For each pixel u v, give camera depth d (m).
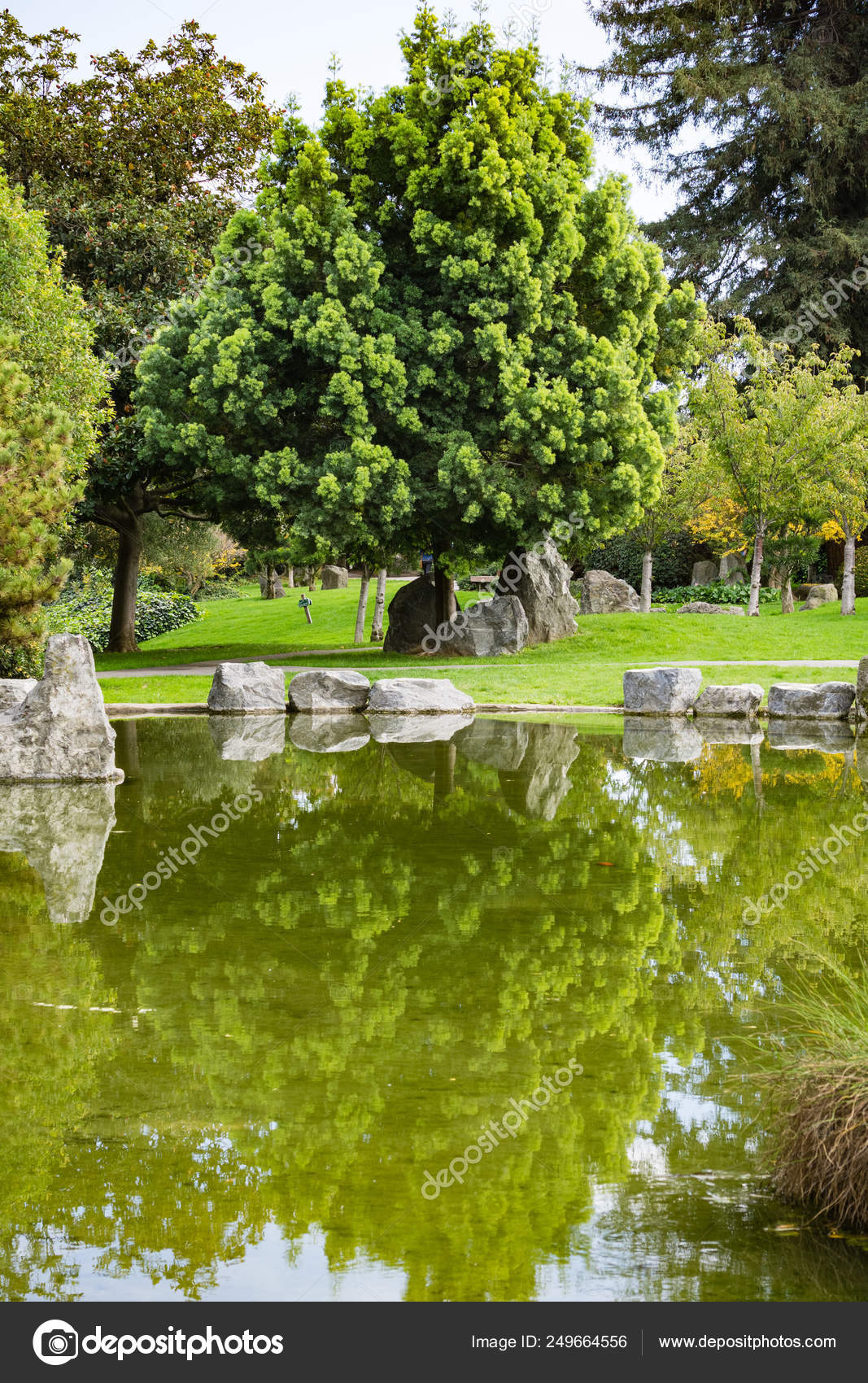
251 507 26.41
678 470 34.12
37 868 7.51
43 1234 2.96
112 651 30.94
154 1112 3.66
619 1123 3.58
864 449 28.05
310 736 15.72
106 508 30.09
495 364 24.11
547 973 5.15
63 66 27.53
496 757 13.32
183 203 28.27
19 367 15.34
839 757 13.43
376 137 24.84
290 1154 3.37
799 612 32.75
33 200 26.59
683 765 12.72
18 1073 3.99
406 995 4.84
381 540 26.45
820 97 38.31
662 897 6.64
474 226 23.83
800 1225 3.04
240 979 5.09
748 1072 3.95
